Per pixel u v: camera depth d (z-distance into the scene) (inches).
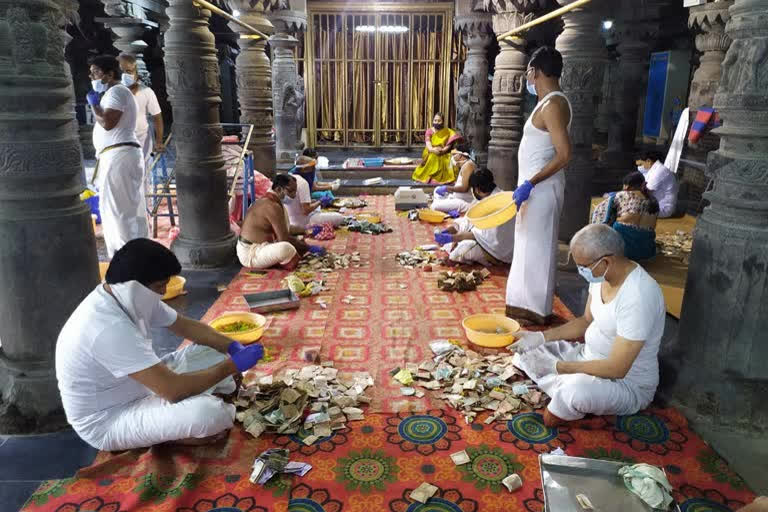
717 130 116.7
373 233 276.7
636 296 109.4
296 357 149.1
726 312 116.6
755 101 107.7
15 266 114.7
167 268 99.9
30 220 113.1
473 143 433.4
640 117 593.3
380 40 486.3
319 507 96.7
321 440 115.0
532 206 161.8
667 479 94.3
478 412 124.8
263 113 346.3
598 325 119.2
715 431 117.5
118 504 96.6
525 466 107.1
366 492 100.3
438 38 487.8
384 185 391.5
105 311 98.2
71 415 104.6
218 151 232.4
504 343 152.8
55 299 118.0
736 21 108.3
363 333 165.3
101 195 199.6
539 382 125.3
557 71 152.9
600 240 109.3
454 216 308.0
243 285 205.8
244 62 337.1
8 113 108.2
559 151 152.3
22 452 112.3
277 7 379.2
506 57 321.1
